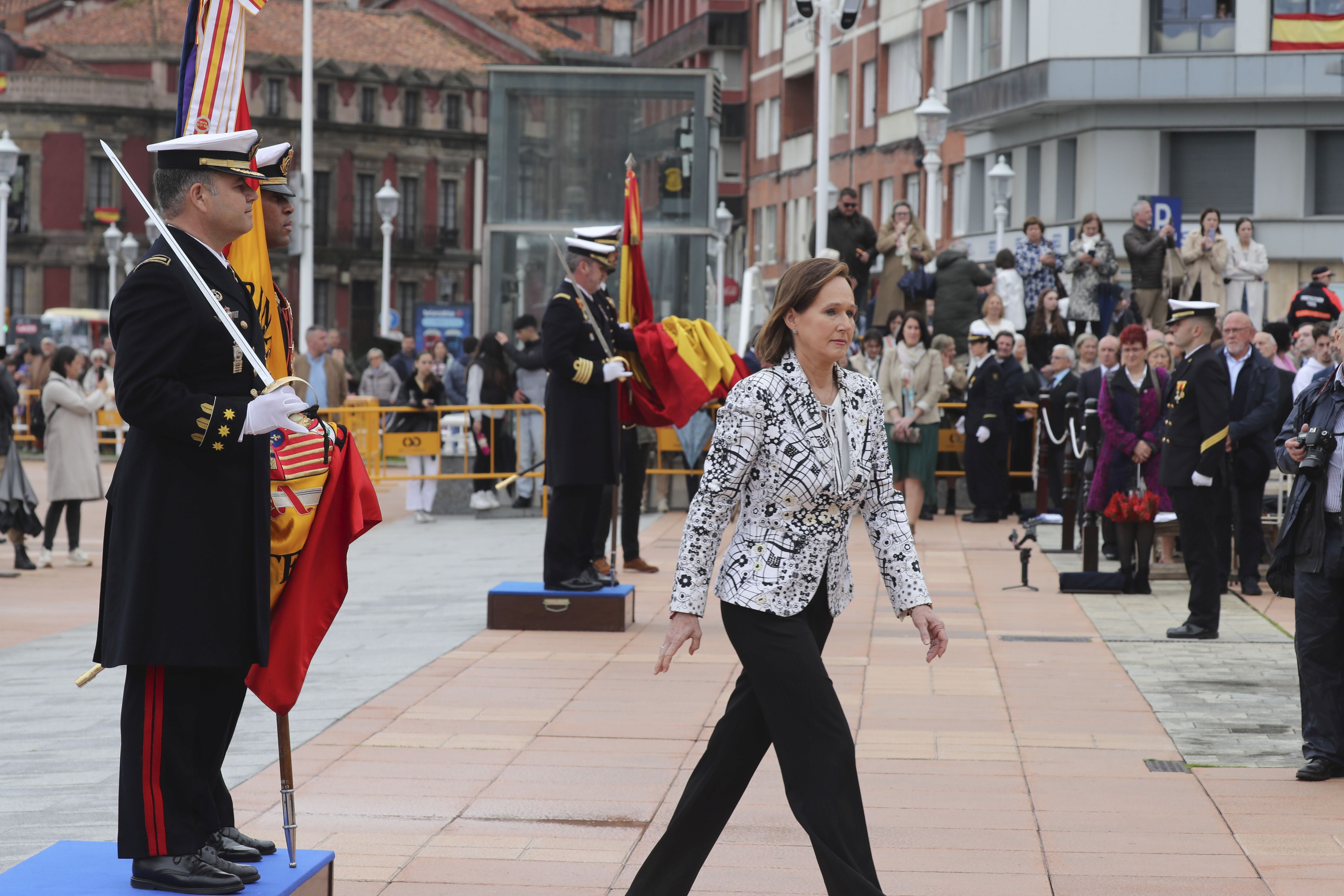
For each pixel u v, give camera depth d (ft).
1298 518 27.63
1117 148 167.32
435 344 113.50
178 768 17.39
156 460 17.29
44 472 116.06
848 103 232.12
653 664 37.04
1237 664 37.55
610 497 51.49
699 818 18.49
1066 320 84.07
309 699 33.04
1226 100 162.30
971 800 25.35
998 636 41.60
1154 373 52.65
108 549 17.58
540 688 34.22
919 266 84.89
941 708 32.35
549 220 82.28
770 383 18.19
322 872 18.35
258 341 18.61
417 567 57.72
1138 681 35.29
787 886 21.08
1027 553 50.90
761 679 17.79
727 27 277.64
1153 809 24.89
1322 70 157.89
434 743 29.01
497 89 81.92
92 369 135.95
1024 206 182.29
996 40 183.73
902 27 210.79
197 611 17.20
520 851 22.58
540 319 82.48
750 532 18.24
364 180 302.66
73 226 286.05
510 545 65.05
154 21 291.79
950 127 190.39
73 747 28.89
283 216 19.97
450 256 309.42
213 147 17.79
